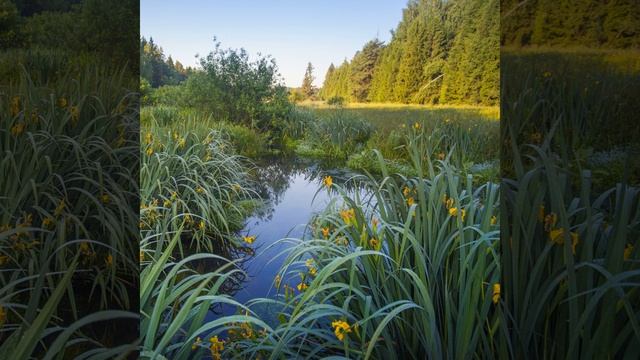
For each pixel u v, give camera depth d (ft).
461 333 5.67
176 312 6.32
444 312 6.28
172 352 6.03
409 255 6.63
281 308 7.08
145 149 10.05
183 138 11.39
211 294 5.54
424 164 9.84
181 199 10.06
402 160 11.10
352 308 6.53
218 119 13.46
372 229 6.87
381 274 6.20
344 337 5.49
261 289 7.80
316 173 11.56
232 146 12.50
